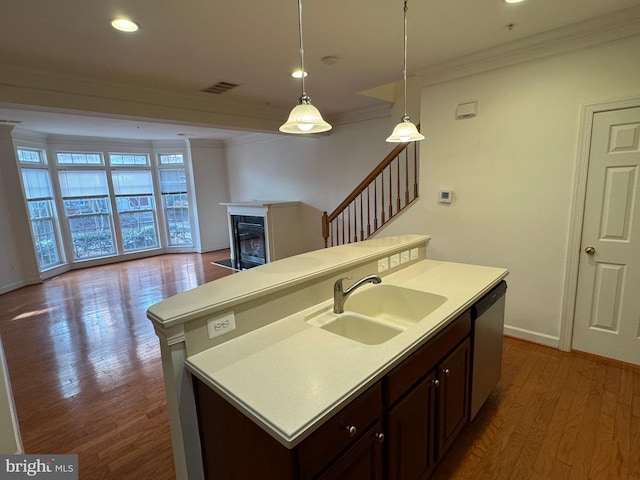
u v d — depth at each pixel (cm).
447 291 192
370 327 165
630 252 247
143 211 752
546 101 264
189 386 129
